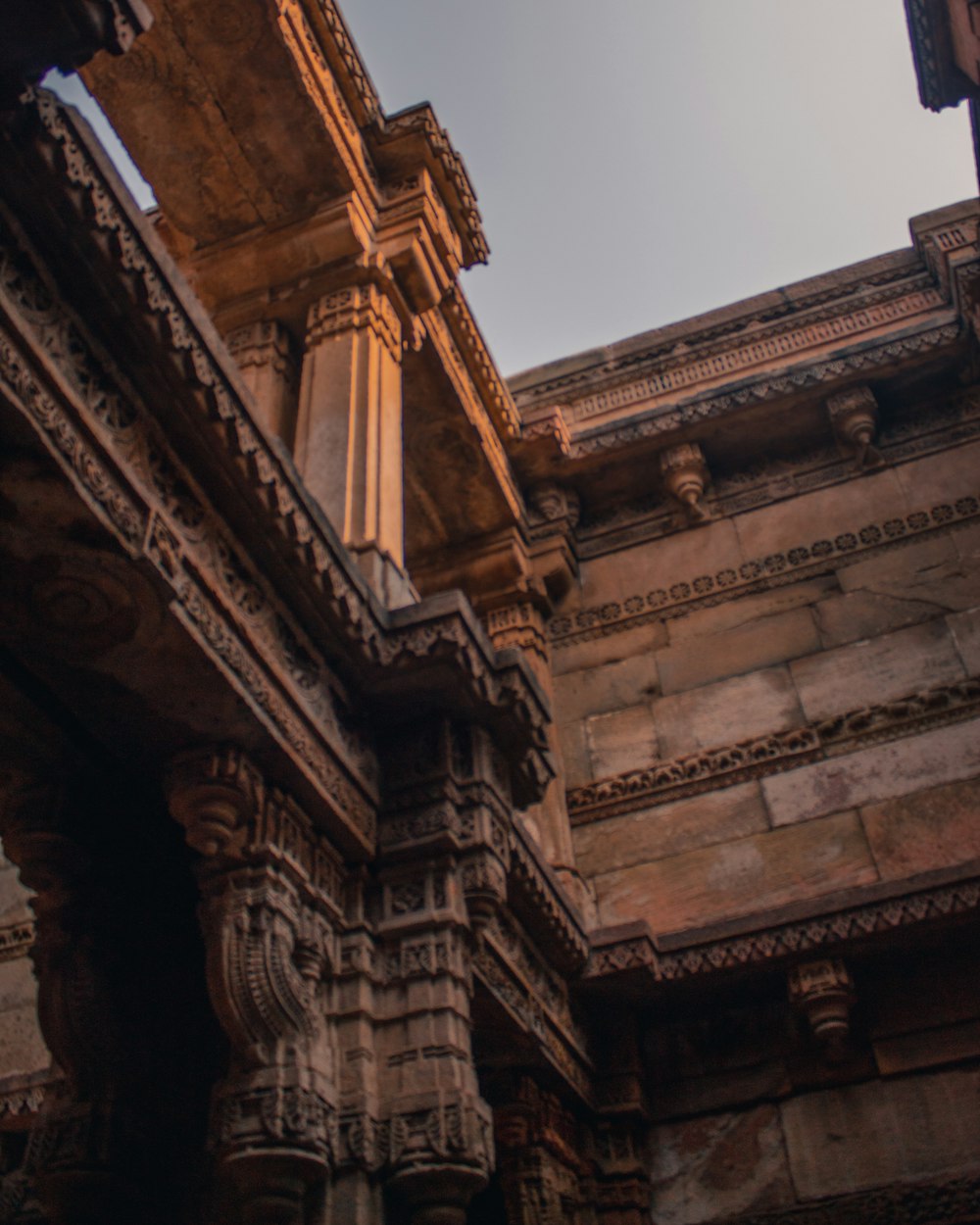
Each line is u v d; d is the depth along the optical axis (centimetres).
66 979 418
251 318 684
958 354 846
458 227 749
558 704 811
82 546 339
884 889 600
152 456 378
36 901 435
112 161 346
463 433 820
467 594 866
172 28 625
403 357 769
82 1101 412
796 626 785
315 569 427
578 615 858
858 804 686
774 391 859
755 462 891
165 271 360
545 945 595
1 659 387
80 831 433
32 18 287
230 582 407
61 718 412
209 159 673
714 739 750
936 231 873
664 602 838
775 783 714
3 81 298
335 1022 417
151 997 445
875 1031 611
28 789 435
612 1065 636
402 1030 420
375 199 703
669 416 878
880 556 797
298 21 643
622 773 755
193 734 404
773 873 677
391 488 590
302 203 687
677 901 688
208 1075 445
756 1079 623
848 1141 586
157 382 372
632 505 911
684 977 617
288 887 410
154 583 350
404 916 444
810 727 726
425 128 708
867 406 848
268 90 647
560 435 882
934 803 669
